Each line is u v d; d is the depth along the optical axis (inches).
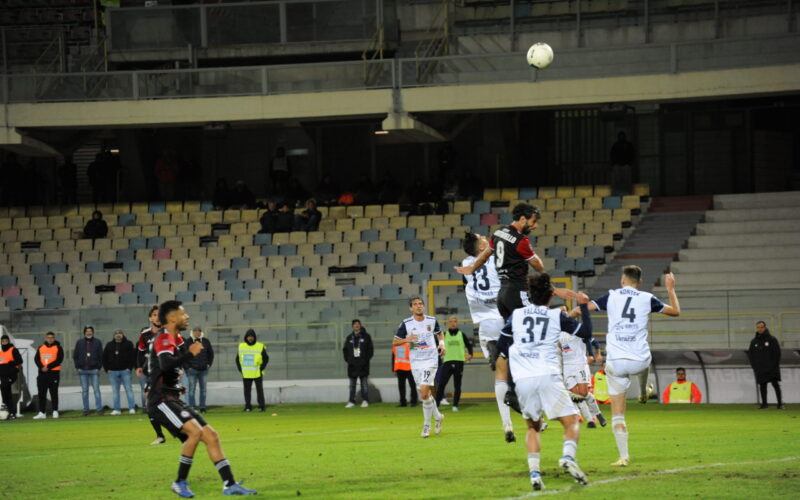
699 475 1446.9
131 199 5620.1
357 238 4909.0
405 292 4527.6
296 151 5713.6
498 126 5349.4
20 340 4003.4
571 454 1347.2
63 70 5236.2
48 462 1898.4
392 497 1323.8
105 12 5295.3
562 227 4766.2
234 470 1678.2
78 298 4773.6
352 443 2106.3
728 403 3590.1
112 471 1724.9
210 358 3740.2
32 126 4958.2
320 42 5108.3
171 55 5177.2
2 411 3649.1
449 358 3435.0
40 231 5182.1
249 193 5324.8
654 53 4606.3
